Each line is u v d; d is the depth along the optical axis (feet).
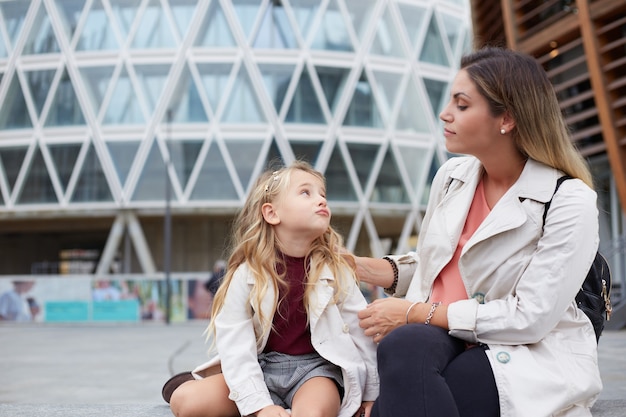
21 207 103.60
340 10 107.45
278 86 103.40
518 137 7.71
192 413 8.19
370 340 8.30
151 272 102.53
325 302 7.97
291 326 8.24
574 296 7.18
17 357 36.19
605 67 46.42
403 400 6.56
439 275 8.35
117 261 140.46
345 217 111.75
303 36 105.19
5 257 135.85
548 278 7.11
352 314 8.30
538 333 7.11
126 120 102.37
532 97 7.50
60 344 46.47
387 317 7.63
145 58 102.99
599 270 7.85
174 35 103.35
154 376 26.35
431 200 9.21
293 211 8.04
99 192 101.76
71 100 104.47
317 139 103.45
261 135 101.76
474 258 7.75
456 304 7.36
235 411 8.35
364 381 8.08
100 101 103.45
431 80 114.73
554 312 7.07
